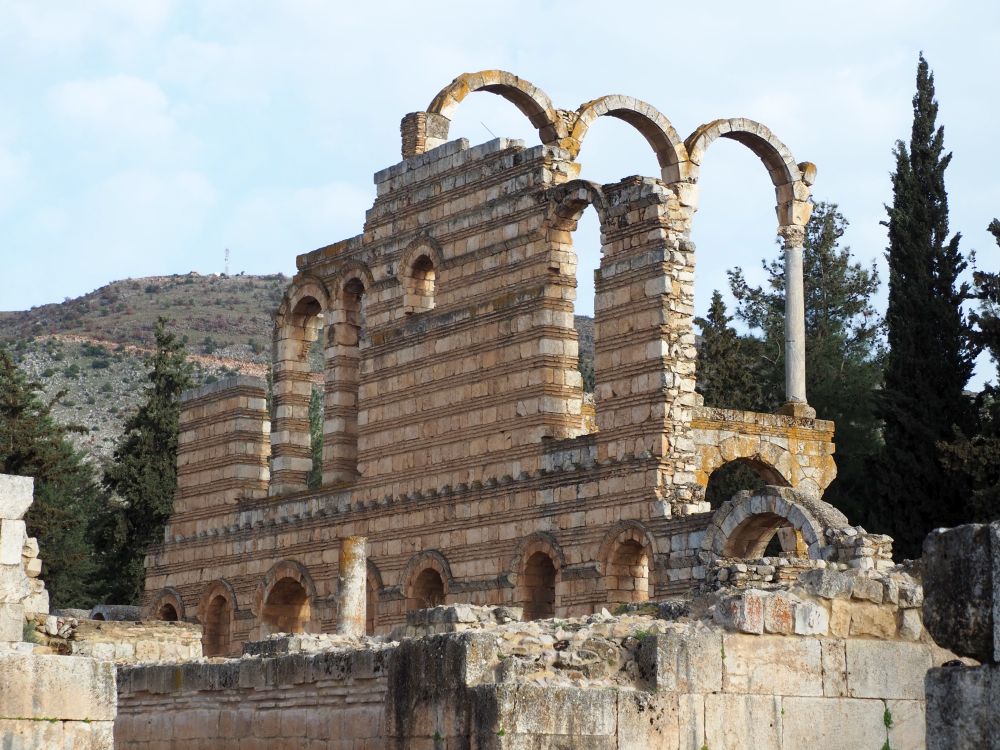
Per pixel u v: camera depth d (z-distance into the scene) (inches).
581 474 2132.1
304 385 2736.2
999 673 735.7
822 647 1216.2
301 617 2672.2
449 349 2358.5
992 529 740.7
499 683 1134.4
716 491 3206.2
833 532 1756.9
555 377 2210.9
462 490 2301.9
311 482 4293.8
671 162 2345.0
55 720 1013.2
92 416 6796.3
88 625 1973.4
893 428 2642.7
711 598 1261.1
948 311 2647.6
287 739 1449.3
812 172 2449.6
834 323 3533.5
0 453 3378.4
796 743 1195.3
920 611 1245.7
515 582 2201.0
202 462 2854.3
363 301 2541.8
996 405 2459.4
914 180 2721.5
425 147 2479.1
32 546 1956.2
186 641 2011.6
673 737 1159.0
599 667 1182.3
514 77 2337.6
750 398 3331.7
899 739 1226.0
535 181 2247.8
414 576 2361.0
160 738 1603.1
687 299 2087.8
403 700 1210.6
